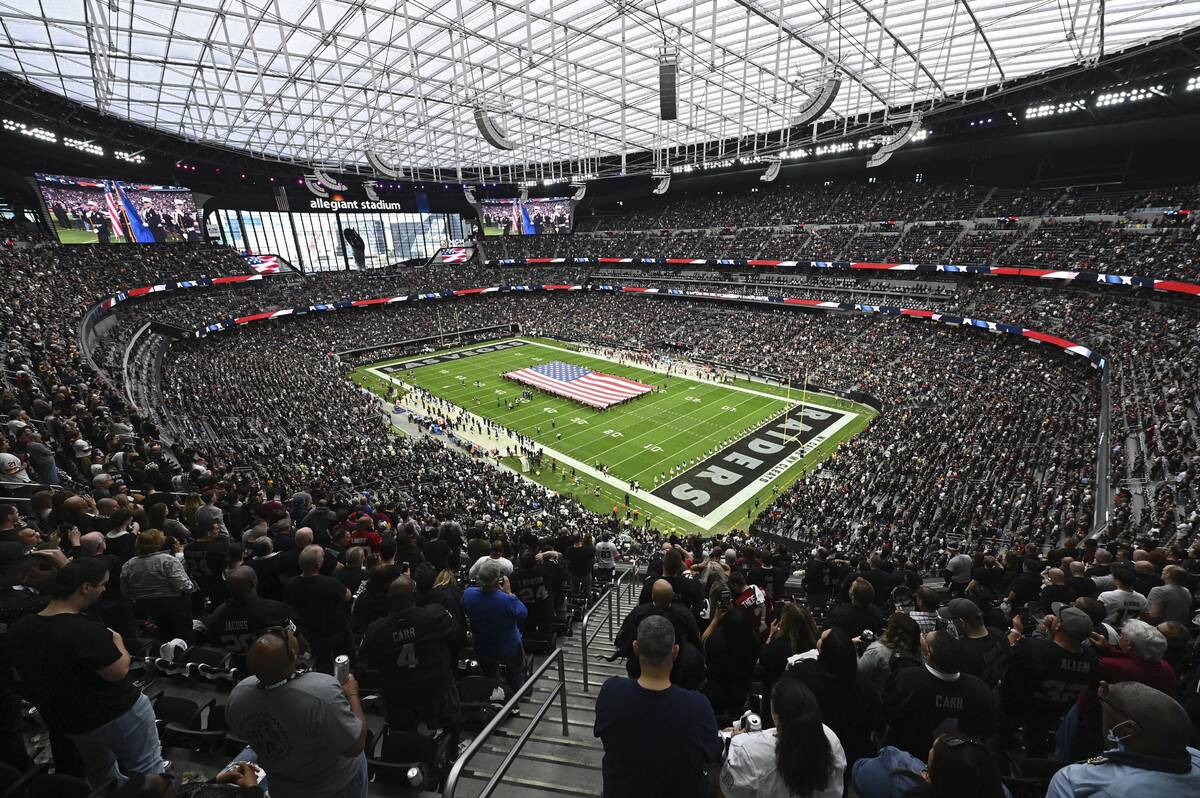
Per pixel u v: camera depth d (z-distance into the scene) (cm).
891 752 404
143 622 775
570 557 1251
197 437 3412
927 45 4328
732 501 3831
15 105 4925
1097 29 4000
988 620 881
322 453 3784
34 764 475
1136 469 2406
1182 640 625
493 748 627
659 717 355
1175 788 308
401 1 3759
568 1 3834
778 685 377
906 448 3772
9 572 611
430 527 1716
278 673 366
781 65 4791
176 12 3609
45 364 2234
